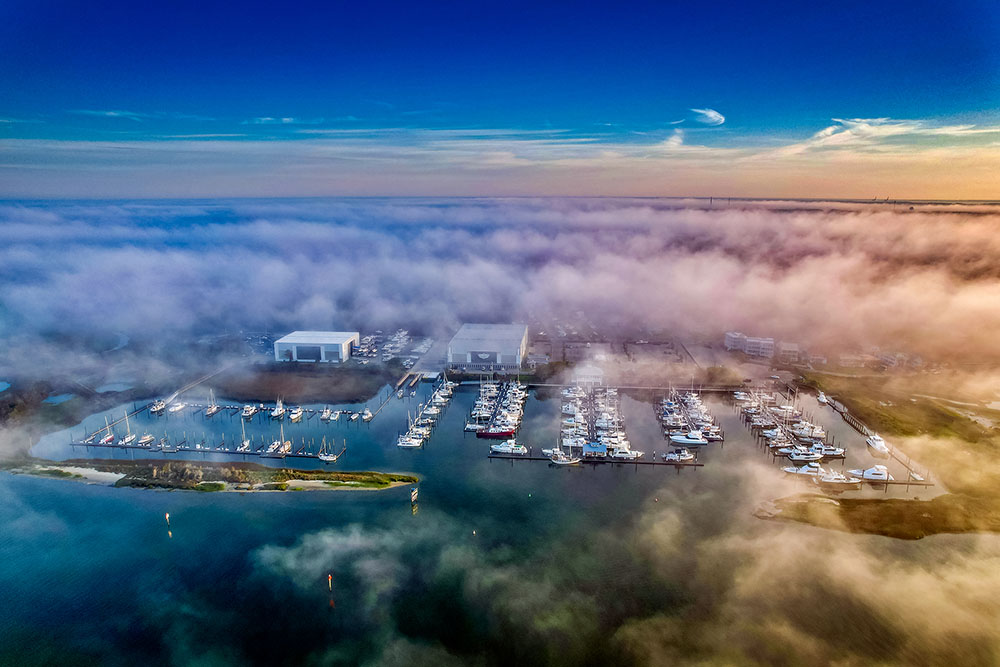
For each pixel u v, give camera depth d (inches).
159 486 6712.6
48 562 5452.8
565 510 6220.5
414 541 5708.7
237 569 5354.3
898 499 6353.3
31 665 4384.8
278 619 4788.4
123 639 4606.3
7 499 6476.4
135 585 5162.4
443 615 4815.5
